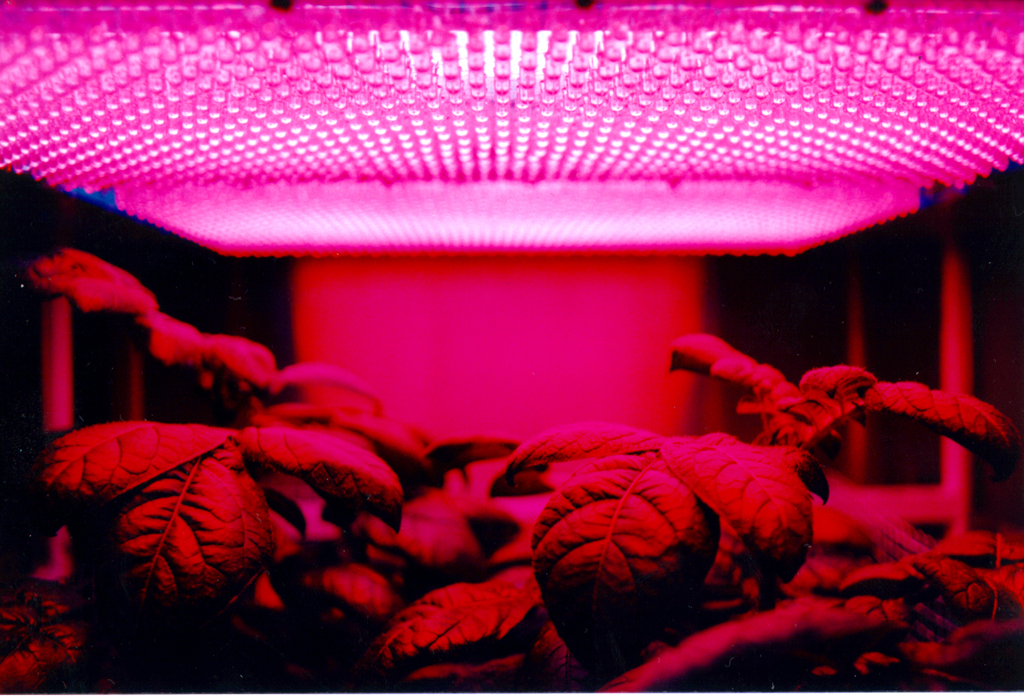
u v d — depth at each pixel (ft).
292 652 1.56
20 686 1.45
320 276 2.12
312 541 1.83
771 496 1.19
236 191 1.95
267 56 1.38
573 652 1.22
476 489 2.18
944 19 1.36
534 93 1.47
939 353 2.00
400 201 1.98
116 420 1.91
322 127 1.56
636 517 1.23
